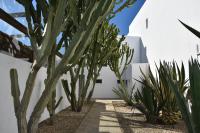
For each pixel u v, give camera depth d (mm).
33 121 2793
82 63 7176
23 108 2699
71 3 2848
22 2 2982
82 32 2750
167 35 9602
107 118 6246
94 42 7133
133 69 14016
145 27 14930
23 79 4348
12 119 3770
